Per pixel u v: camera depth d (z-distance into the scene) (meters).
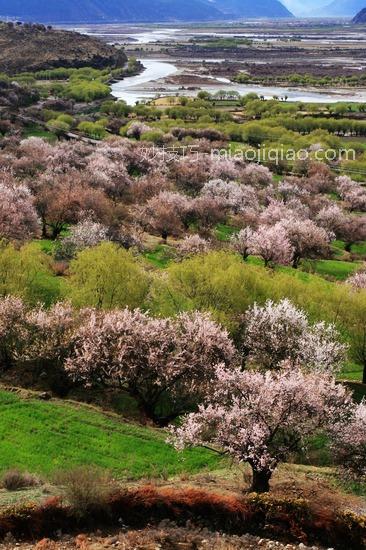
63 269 70.62
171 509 29.56
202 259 65.69
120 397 48.09
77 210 94.06
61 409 43.78
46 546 26.22
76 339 48.34
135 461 38.94
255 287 59.69
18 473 33.41
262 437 33.66
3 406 43.50
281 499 30.47
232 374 38.06
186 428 35.94
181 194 121.69
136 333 46.12
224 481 35.94
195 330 47.09
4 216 81.50
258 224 109.38
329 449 39.81
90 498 28.53
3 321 49.31
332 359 50.75
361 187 155.88
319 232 98.69
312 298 60.72
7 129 189.50
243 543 28.08
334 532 29.59
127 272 57.66
